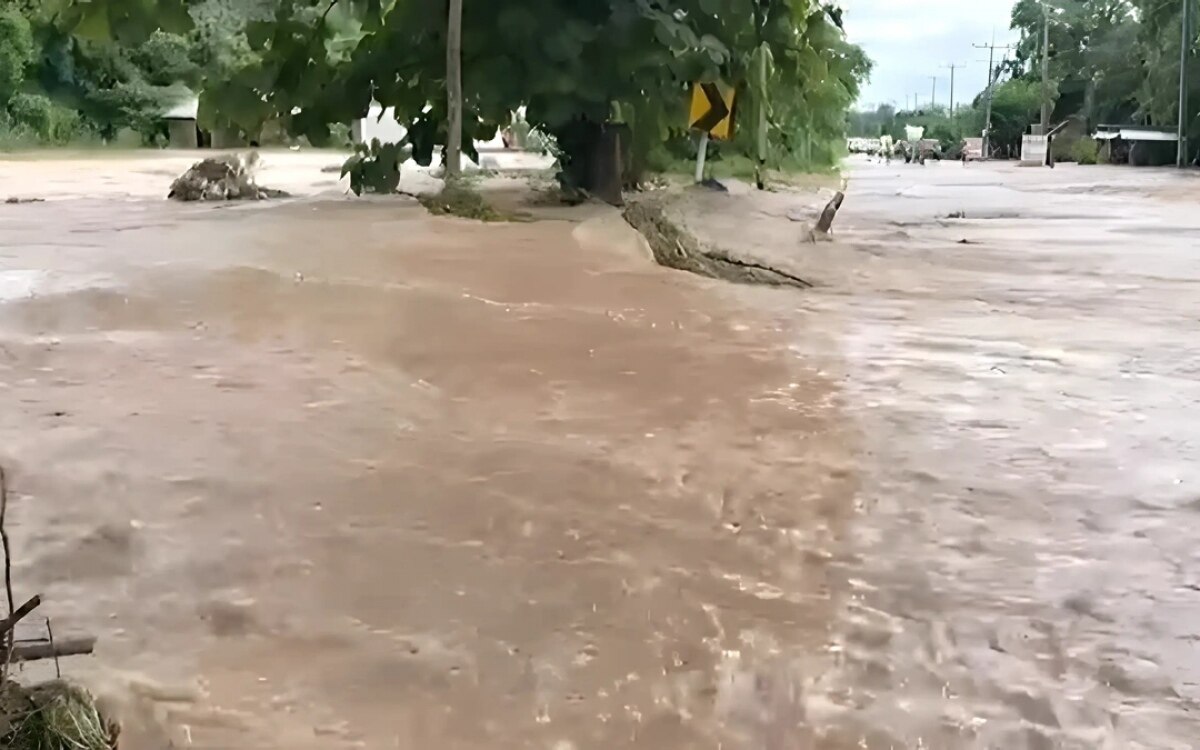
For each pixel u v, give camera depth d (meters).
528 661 3.38
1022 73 88.69
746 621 3.68
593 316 8.98
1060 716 3.11
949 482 5.18
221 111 20.27
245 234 13.47
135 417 5.92
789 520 4.63
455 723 3.03
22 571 3.97
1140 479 5.26
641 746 2.93
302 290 9.48
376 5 19.81
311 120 20.56
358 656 3.40
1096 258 15.12
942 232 19.12
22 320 8.28
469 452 5.47
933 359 8.01
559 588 3.92
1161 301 11.11
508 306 9.16
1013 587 4.00
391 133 35.31
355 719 3.04
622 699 3.16
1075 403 6.77
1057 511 4.81
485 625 3.63
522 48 19.03
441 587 3.92
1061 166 57.41
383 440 5.63
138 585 3.88
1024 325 9.59
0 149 40.03
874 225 20.38
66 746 2.84
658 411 6.36
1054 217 22.59
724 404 6.50
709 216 19.09
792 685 3.26
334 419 5.97
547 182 22.27
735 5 20.69
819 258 14.43
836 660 3.42
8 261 11.03
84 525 4.41
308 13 20.31
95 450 5.36
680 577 4.04
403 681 3.25
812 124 34.31
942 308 10.49
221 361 7.16
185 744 2.90
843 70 33.12
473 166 28.55
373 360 7.29
